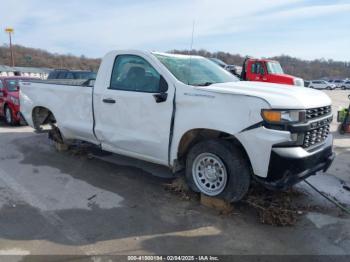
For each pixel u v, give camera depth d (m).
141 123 4.42
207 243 3.26
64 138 6.00
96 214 3.82
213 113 3.68
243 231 3.50
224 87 3.85
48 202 4.12
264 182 3.54
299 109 3.43
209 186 3.99
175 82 4.05
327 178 5.18
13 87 9.92
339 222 3.75
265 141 3.36
